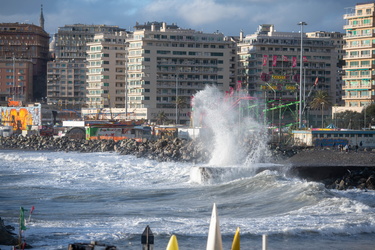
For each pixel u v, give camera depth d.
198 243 51.94
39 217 68.44
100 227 59.66
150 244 27.92
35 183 110.75
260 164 114.88
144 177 119.00
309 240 54.50
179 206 79.50
